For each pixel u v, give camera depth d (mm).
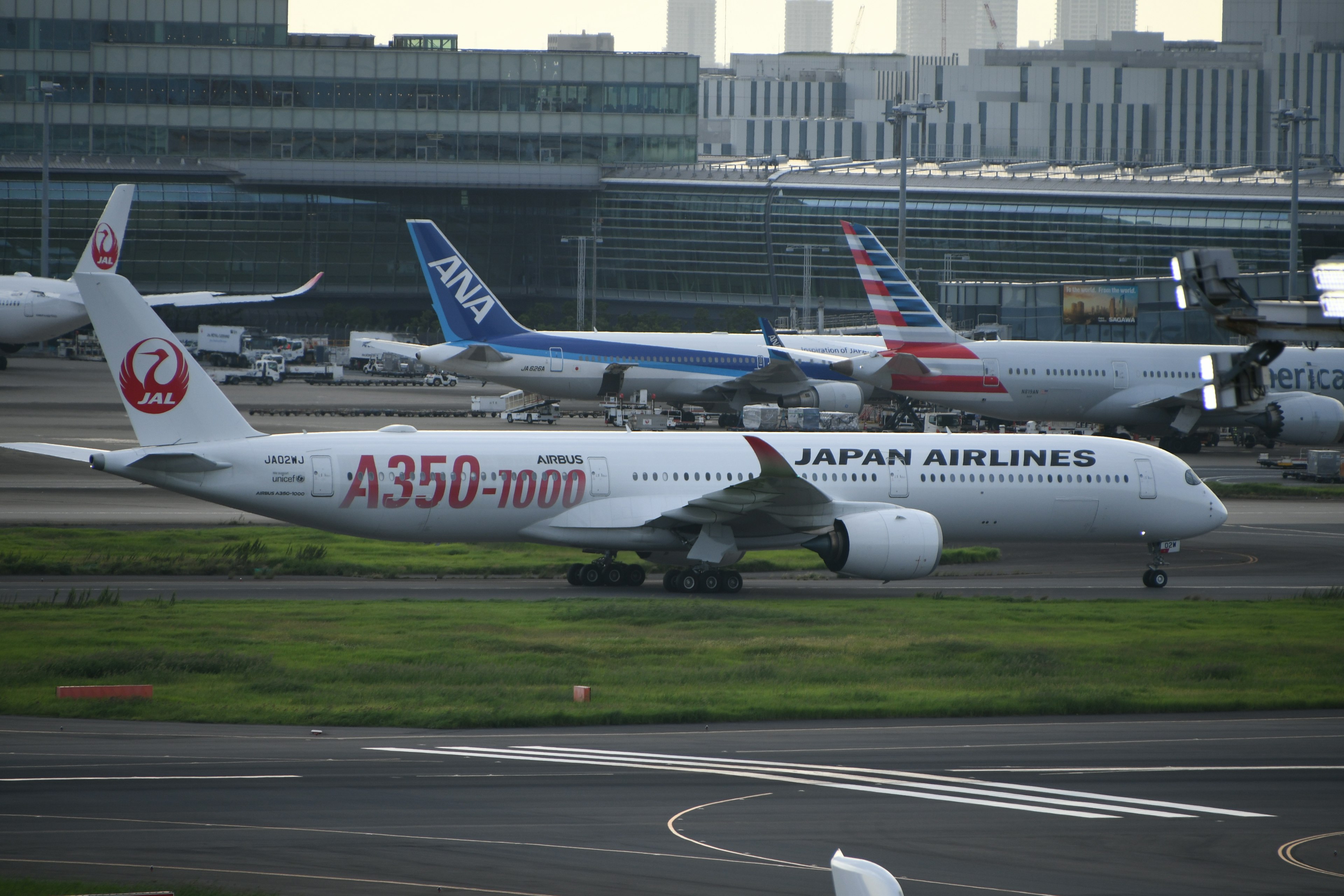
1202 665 112500
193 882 55344
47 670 99500
